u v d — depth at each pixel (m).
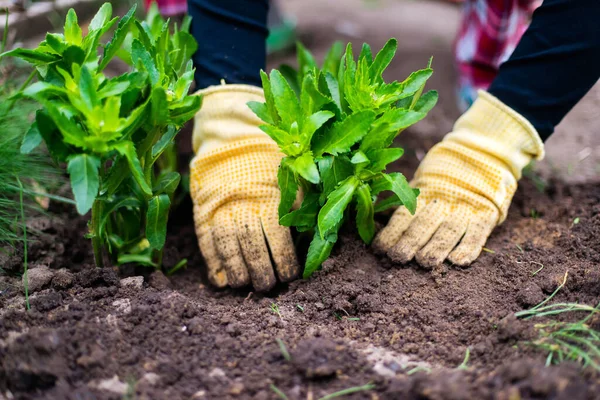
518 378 0.92
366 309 1.07
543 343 0.97
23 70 1.33
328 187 1.07
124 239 1.14
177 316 1.03
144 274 1.14
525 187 1.28
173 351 0.99
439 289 1.09
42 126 0.97
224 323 1.04
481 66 1.49
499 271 1.11
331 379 0.96
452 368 0.98
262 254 1.11
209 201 1.13
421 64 1.82
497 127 1.14
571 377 0.91
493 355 0.99
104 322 1.01
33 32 1.47
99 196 1.03
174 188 1.07
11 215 1.17
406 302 1.08
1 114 1.19
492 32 1.44
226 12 1.18
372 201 1.10
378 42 2.00
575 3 1.09
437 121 1.53
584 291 1.05
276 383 0.96
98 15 1.07
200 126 1.16
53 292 1.05
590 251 1.12
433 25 2.24
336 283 1.11
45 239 1.16
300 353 0.97
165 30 1.09
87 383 0.95
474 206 1.14
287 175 1.06
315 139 1.06
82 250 1.17
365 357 0.99
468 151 1.15
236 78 1.18
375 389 0.95
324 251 1.09
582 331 0.99
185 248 1.21
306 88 1.03
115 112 0.96
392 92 1.07
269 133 1.04
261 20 1.21
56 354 0.96
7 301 1.05
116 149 0.98
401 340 1.03
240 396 0.94
